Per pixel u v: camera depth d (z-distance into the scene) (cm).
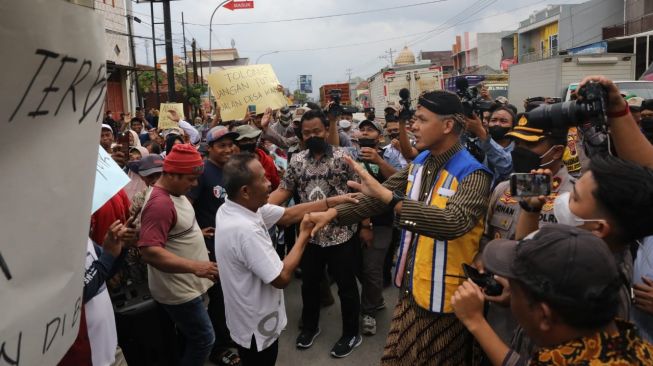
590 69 1498
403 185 270
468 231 210
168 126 857
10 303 83
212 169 367
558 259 110
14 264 83
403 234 242
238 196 240
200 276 265
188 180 286
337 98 436
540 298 112
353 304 363
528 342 155
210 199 366
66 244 97
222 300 351
